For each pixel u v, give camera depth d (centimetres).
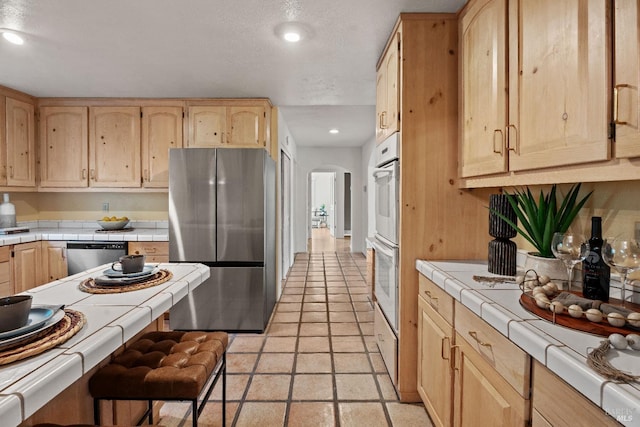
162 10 186
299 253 763
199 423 190
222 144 349
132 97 348
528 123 128
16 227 347
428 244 201
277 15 192
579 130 103
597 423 73
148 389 128
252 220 317
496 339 114
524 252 187
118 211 393
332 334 313
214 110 350
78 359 81
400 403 208
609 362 79
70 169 354
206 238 316
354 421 192
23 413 66
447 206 200
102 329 97
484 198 201
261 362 260
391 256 210
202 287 317
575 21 104
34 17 193
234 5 182
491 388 118
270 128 379
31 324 90
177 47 232
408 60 195
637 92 86
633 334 88
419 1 180
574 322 100
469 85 177
